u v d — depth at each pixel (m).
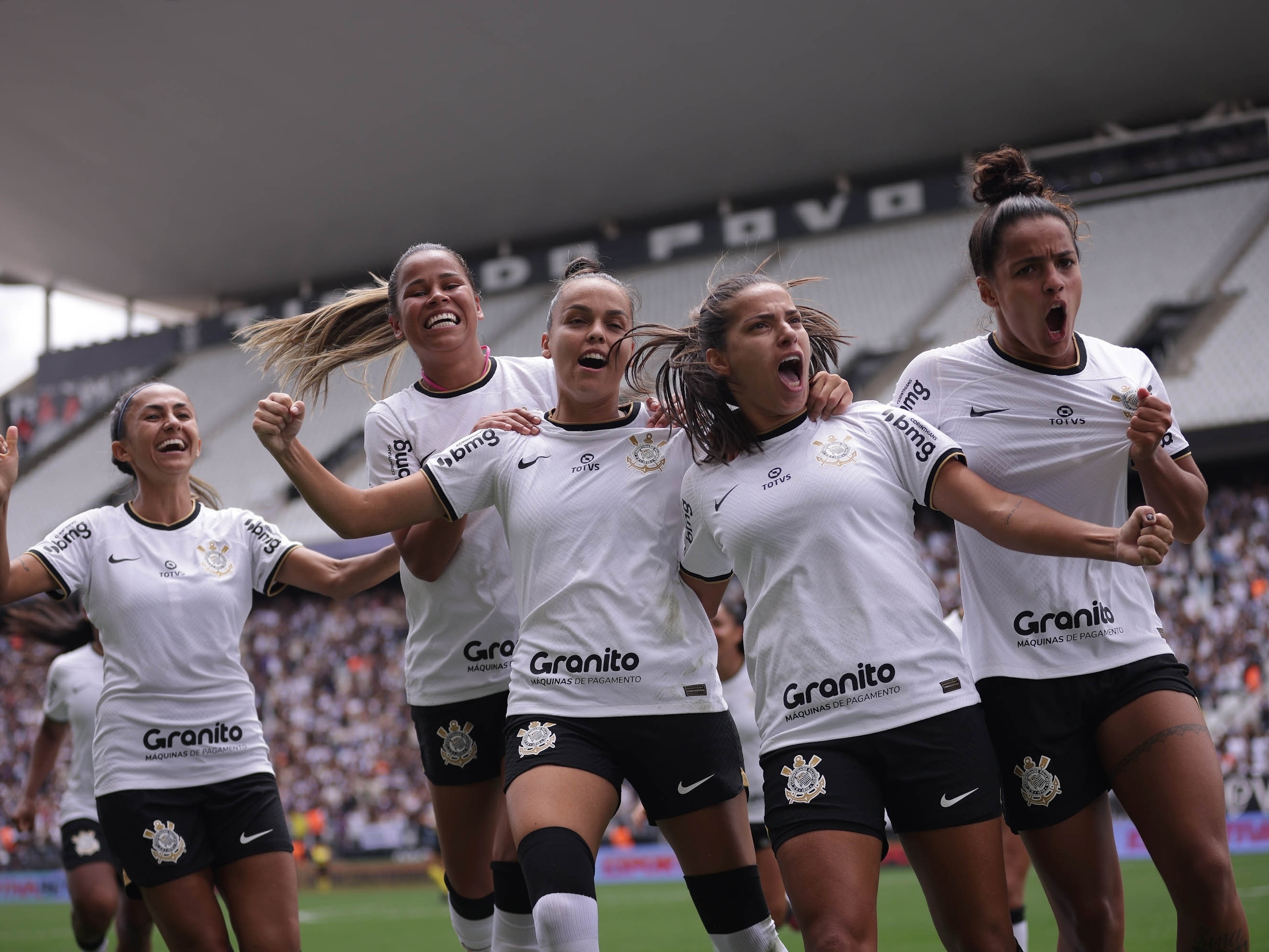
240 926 3.68
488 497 3.46
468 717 3.92
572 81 20.94
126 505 4.05
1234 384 17.67
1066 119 21.67
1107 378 3.24
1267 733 15.30
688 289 23.44
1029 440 3.24
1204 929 2.88
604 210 25.02
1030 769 3.15
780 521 2.95
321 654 21.44
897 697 2.81
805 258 23.38
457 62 20.61
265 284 28.53
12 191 24.28
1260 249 19.84
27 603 5.89
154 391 4.02
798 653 2.89
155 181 23.88
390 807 18.50
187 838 3.70
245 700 3.91
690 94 21.19
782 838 2.81
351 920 11.42
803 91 21.00
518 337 24.02
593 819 3.05
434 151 22.86
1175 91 20.72
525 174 23.56
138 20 19.69
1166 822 2.94
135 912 5.10
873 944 2.67
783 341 3.02
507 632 3.90
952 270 21.89
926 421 3.32
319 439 23.16
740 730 5.62
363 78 20.97
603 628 3.18
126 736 3.74
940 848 2.78
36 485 26.20
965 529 3.34
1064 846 3.13
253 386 25.80
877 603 2.87
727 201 24.73
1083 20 18.97
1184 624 17.16
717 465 3.12
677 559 3.29
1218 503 18.58
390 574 4.10
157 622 3.80
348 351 4.34
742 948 3.32
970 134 22.20
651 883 14.34
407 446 3.99
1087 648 3.14
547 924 2.84
